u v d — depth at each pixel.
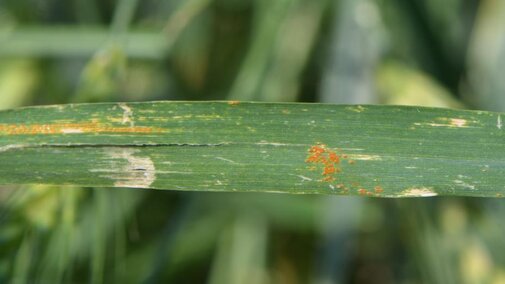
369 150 0.22
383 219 0.35
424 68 0.32
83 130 0.23
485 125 0.22
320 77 0.37
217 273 0.35
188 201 0.32
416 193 0.22
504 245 0.30
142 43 0.33
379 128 0.22
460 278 0.30
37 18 0.36
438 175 0.22
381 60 0.32
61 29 0.34
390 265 0.35
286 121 0.22
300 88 0.37
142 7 0.37
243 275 0.35
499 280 0.29
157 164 0.23
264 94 0.34
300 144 0.22
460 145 0.22
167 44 0.34
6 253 0.25
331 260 0.33
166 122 0.22
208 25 0.38
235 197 0.36
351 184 0.22
